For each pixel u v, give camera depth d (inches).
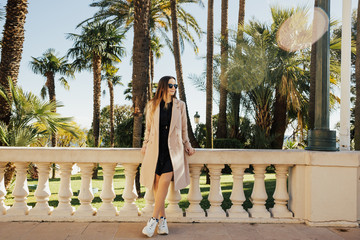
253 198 145.0
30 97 321.7
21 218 141.3
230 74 591.2
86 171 143.4
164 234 124.3
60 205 144.1
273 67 578.2
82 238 119.8
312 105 482.3
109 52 870.4
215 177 145.1
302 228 133.6
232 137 687.1
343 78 215.8
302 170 142.1
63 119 327.3
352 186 136.1
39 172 144.3
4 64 338.3
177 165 121.6
